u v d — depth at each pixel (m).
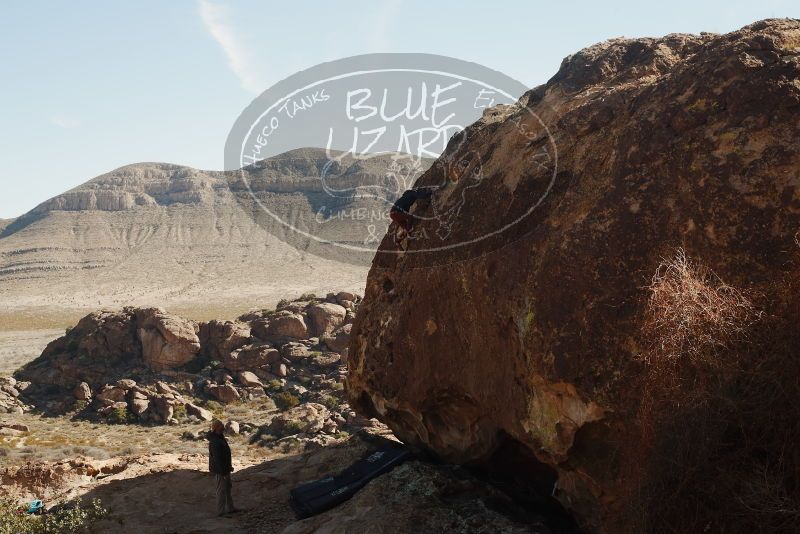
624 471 5.77
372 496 7.84
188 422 33.66
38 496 11.94
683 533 5.00
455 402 8.19
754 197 5.61
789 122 5.79
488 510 7.45
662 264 5.52
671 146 6.15
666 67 7.80
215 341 39.97
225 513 9.32
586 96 7.69
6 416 35.41
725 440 4.97
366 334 9.56
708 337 5.14
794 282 5.16
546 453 6.57
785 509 4.61
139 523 8.98
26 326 91.81
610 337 5.80
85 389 37.25
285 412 32.12
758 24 6.71
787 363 4.86
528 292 6.50
